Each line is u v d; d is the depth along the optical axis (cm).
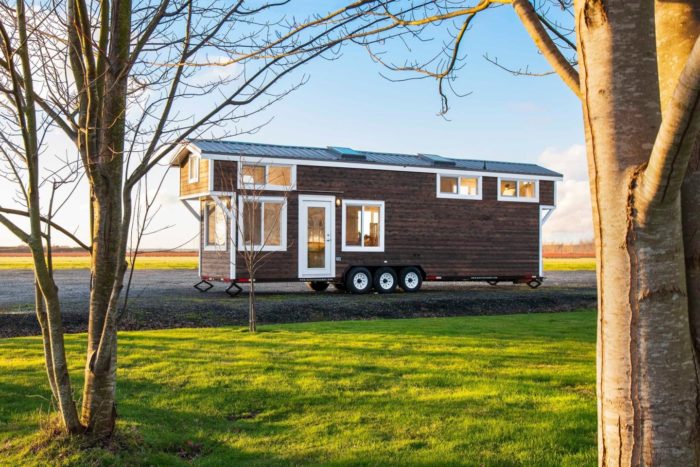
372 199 1605
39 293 394
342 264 1570
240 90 344
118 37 345
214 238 1545
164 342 781
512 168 1856
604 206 220
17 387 545
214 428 457
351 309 1200
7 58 308
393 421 462
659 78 250
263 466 382
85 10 325
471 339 819
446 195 1702
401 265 1641
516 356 696
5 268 2880
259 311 1123
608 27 218
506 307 1346
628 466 215
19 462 367
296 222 1511
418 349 738
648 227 211
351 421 464
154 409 494
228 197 1460
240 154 1429
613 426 219
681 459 211
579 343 789
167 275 2480
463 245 1723
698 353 226
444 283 2161
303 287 1902
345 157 1591
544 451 396
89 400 393
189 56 346
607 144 219
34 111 328
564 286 1936
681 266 216
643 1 217
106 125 352
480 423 451
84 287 1652
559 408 485
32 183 334
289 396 529
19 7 305
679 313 214
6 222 338
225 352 712
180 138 335
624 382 216
